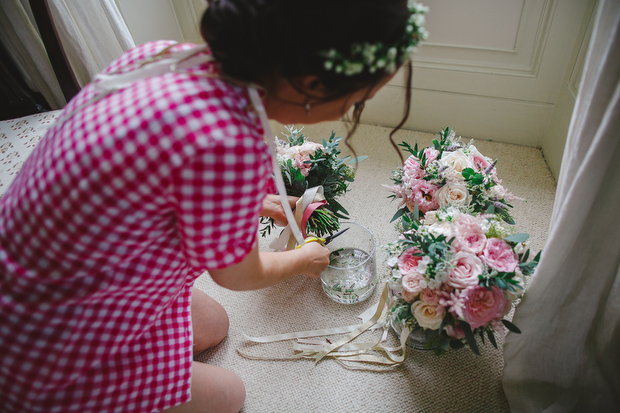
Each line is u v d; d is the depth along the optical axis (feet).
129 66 1.95
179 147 1.58
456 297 2.81
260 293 4.32
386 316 3.80
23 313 1.88
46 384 2.05
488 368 3.54
